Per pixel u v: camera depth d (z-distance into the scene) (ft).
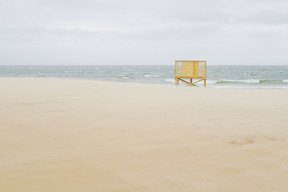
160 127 12.13
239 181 6.49
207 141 9.91
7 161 7.86
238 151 8.78
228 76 151.74
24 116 14.46
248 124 12.84
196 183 6.38
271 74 174.70
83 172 7.06
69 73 190.90
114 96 24.02
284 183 6.38
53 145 9.38
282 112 16.31
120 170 7.19
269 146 9.30
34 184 6.35
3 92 26.27
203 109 17.28
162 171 7.11
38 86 34.09
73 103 19.44
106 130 11.53
